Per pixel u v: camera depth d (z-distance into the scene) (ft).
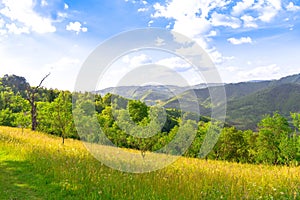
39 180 26.45
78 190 23.53
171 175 26.09
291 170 31.50
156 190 22.12
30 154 36.17
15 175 28.12
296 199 19.85
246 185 23.47
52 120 64.13
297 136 59.93
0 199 21.50
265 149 72.49
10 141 46.11
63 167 29.14
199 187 22.66
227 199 19.89
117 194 21.53
